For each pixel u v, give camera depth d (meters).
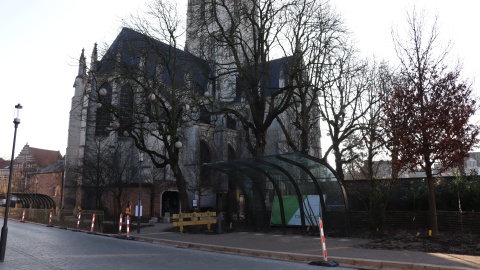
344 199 19.73
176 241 18.66
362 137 30.38
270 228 22.92
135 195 49.72
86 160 48.09
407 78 17.23
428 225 18.92
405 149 16.06
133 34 28.55
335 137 31.34
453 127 15.13
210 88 39.72
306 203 21.58
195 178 48.50
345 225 19.56
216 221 25.17
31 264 10.95
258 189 23.22
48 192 65.12
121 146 50.84
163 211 53.78
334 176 20.08
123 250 15.03
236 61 26.91
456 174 21.09
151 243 19.03
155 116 27.19
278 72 54.22
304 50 27.06
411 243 14.95
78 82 55.78
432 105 15.59
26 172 85.38
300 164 19.75
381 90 28.95
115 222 33.62
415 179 22.61
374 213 19.08
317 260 12.37
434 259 11.38
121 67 27.95
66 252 13.88
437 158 15.61
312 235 20.03
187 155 53.19
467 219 17.02
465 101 15.73
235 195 28.78
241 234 21.58
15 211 44.41
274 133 59.16
